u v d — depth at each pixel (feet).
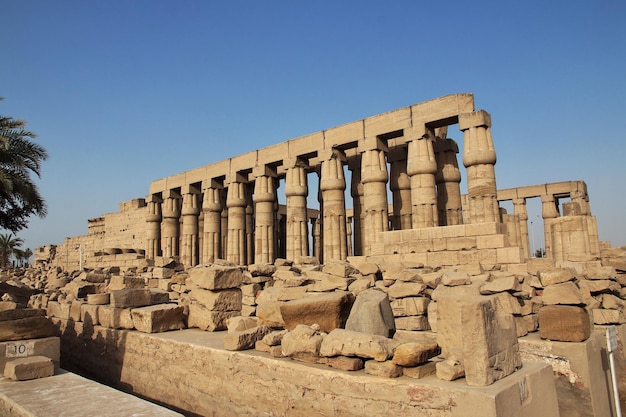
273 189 88.12
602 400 26.37
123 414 18.65
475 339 17.58
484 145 59.62
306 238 80.33
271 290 38.40
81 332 41.52
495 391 16.55
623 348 32.73
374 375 19.38
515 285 29.43
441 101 63.26
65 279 64.13
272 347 24.47
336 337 21.36
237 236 91.76
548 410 19.77
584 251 58.85
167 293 41.06
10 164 56.29
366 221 69.41
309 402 21.09
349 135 73.05
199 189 105.50
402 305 31.76
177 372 29.58
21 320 28.22
